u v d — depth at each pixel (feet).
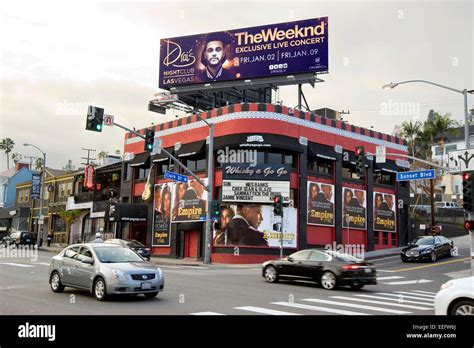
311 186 117.19
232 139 110.42
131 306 39.52
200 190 118.01
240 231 108.17
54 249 150.92
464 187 62.80
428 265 97.96
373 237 133.18
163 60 141.69
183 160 124.77
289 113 114.11
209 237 103.14
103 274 42.24
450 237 171.83
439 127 182.39
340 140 126.62
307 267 60.34
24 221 206.59
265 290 54.54
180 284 57.93
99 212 156.25
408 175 84.07
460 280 29.07
